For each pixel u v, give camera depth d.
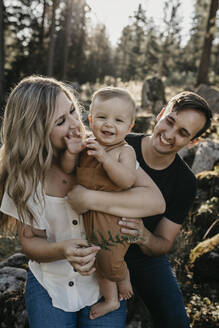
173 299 2.44
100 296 2.17
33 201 1.97
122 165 1.81
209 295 3.12
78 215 2.03
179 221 2.64
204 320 2.79
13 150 1.90
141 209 1.92
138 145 2.64
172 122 2.40
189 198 2.64
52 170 2.03
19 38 21.14
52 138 1.91
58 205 2.01
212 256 3.22
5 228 2.29
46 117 1.83
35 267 2.18
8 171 1.95
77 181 1.96
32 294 2.12
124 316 2.15
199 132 2.49
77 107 2.07
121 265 1.96
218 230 3.80
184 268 3.46
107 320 2.06
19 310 2.65
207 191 4.57
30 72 20.84
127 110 1.86
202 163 5.57
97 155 1.76
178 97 2.48
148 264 2.59
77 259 1.80
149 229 2.68
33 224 2.02
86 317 2.10
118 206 1.88
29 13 20.98
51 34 21.03
